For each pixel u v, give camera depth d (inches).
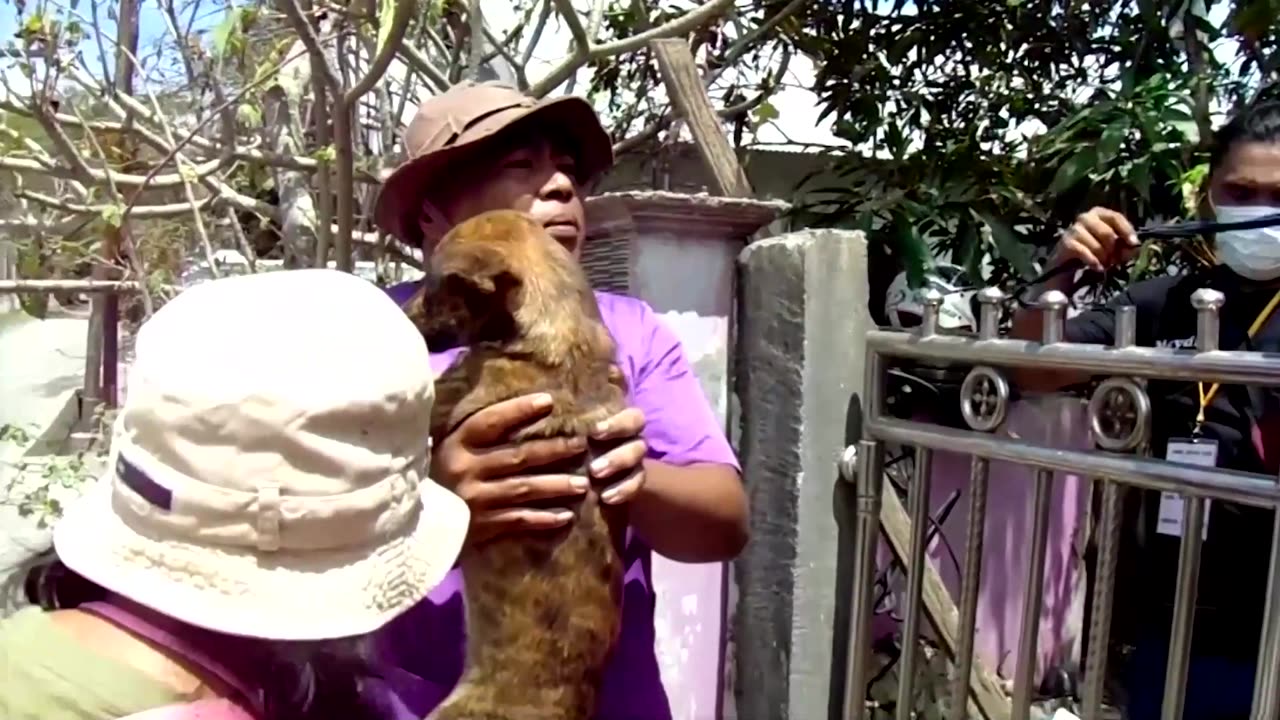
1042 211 170.7
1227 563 94.3
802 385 108.7
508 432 72.4
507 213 82.0
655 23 186.5
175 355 49.4
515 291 76.2
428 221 97.7
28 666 48.5
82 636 49.9
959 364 108.8
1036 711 146.1
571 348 75.5
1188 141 151.2
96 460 163.2
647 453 83.7
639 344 89.4
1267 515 92.6
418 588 54.1
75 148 140.8
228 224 175.0
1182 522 83.2
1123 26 189.8
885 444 106.5
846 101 200.5
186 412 48.4
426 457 58.1
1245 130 99.2
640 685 84.0
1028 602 93.7
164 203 169.6
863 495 106.4
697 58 191.0
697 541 84.4
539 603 72.1
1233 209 99.9
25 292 147.4
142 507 49.4
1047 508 92.7
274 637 48.7
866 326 111.3
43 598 55.4
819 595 110.8
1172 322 104.7
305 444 48.8
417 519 55.8
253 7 141.5
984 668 122.4
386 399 51.3
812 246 108.4
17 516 165.3
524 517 72.2
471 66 148.3
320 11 132.8
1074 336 105.8
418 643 80.4
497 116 91.0
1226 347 101.6
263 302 51.1
